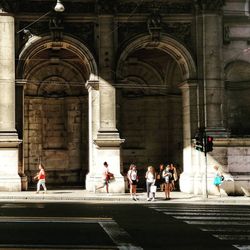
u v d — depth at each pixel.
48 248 12.55
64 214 20.73
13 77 31.83
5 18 31.83
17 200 28.06
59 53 38.19
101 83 32.31
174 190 35.75
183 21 33.31
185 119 34.00
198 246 13.30
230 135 33.31
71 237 14.51
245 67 34.16
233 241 14.17
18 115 32.09
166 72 39.25
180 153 38.50
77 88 40.00
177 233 15.60
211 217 20.06
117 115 32.62
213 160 32.38
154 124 39.53
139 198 29.12
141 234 15.32
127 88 39.59
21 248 12.46
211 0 32.81
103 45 32.44
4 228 16.14
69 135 40.28
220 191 31.95
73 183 39.78
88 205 25.41
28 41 32.25
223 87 33.16
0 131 31.50
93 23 32.75
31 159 39.50
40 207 23.98
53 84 39.97
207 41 32.84
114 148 32.09
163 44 33.38
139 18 32.94
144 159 39.28
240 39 33.97
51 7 32.41
